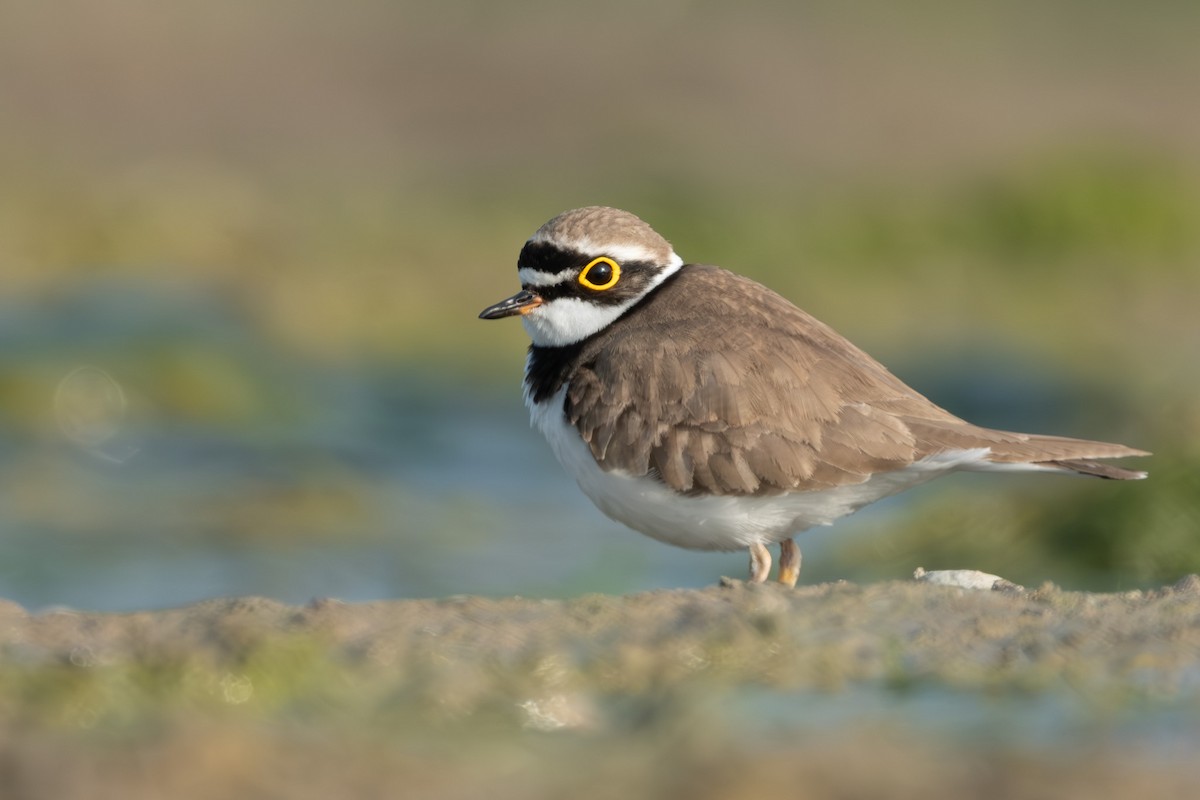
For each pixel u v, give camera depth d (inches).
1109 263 994.7
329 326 829.8
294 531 547.5
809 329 347.9
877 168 1173.7
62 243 893.2
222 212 959.6
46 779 211.3
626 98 1311.5
